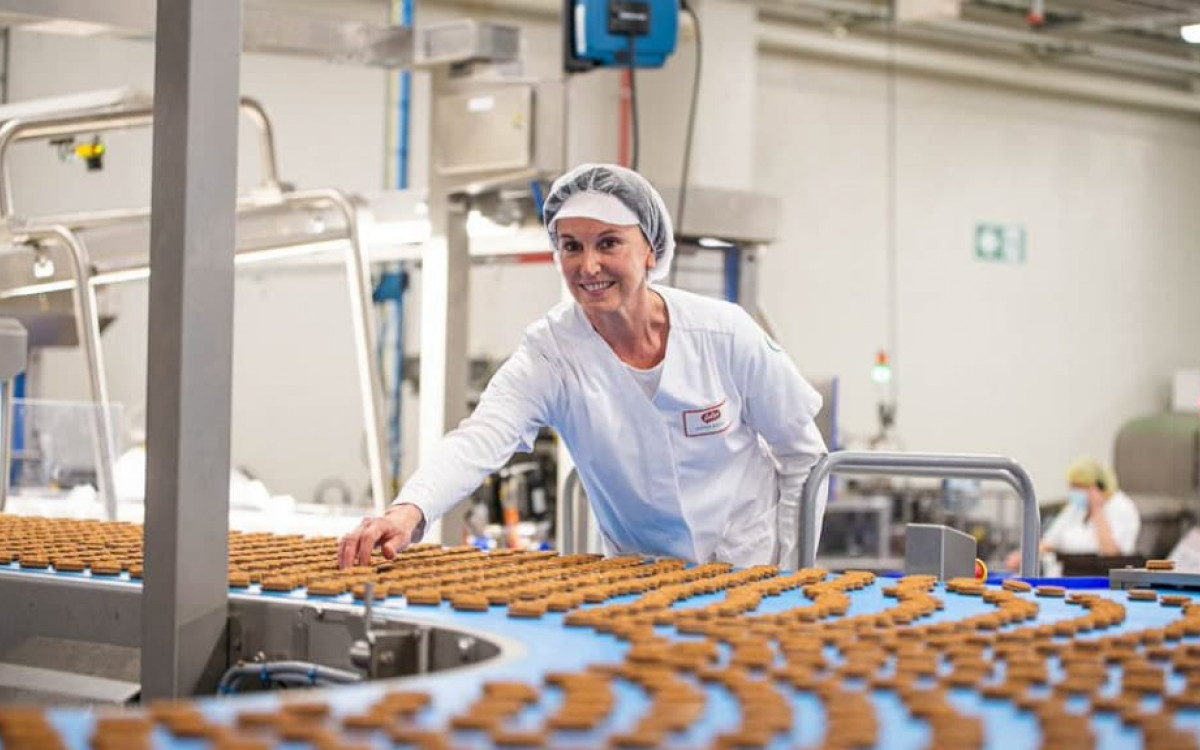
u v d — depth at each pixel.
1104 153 12.55
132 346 8.72
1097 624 1.72
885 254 11.48
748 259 5.42
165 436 1.79
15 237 3.96
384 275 6.74
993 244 11.95
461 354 4.16
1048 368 12.24
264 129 3.93
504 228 4.35
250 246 4.00
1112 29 10.69
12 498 4.16
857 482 9.66
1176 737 1.09
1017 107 12.09
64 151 5.10
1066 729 1.11
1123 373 12.65
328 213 3.91
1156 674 1.35
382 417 3.81
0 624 2.08
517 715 1.16
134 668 1.91
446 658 1.64
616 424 2.56
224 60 1.80
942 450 11.73
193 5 1.77
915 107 11.62
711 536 2.66
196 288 1.78
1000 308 12.00
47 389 8.49
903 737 1.11
